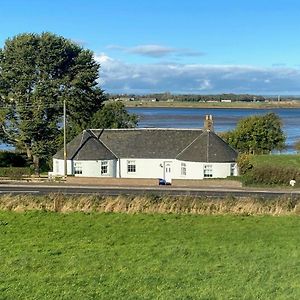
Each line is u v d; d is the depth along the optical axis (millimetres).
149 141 65188
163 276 19328
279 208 33000
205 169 60094
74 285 18281
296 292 17203
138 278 19078
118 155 64312
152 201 33719
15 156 75562
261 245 24781
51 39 74062
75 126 75688
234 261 21547
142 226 29141
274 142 80625
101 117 77312
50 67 73562
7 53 73688
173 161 63312
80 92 76688
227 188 50469
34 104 72875
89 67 77438
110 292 17484
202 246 24562
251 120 80938
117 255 22766
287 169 54688
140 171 64188
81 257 22391
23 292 17516
